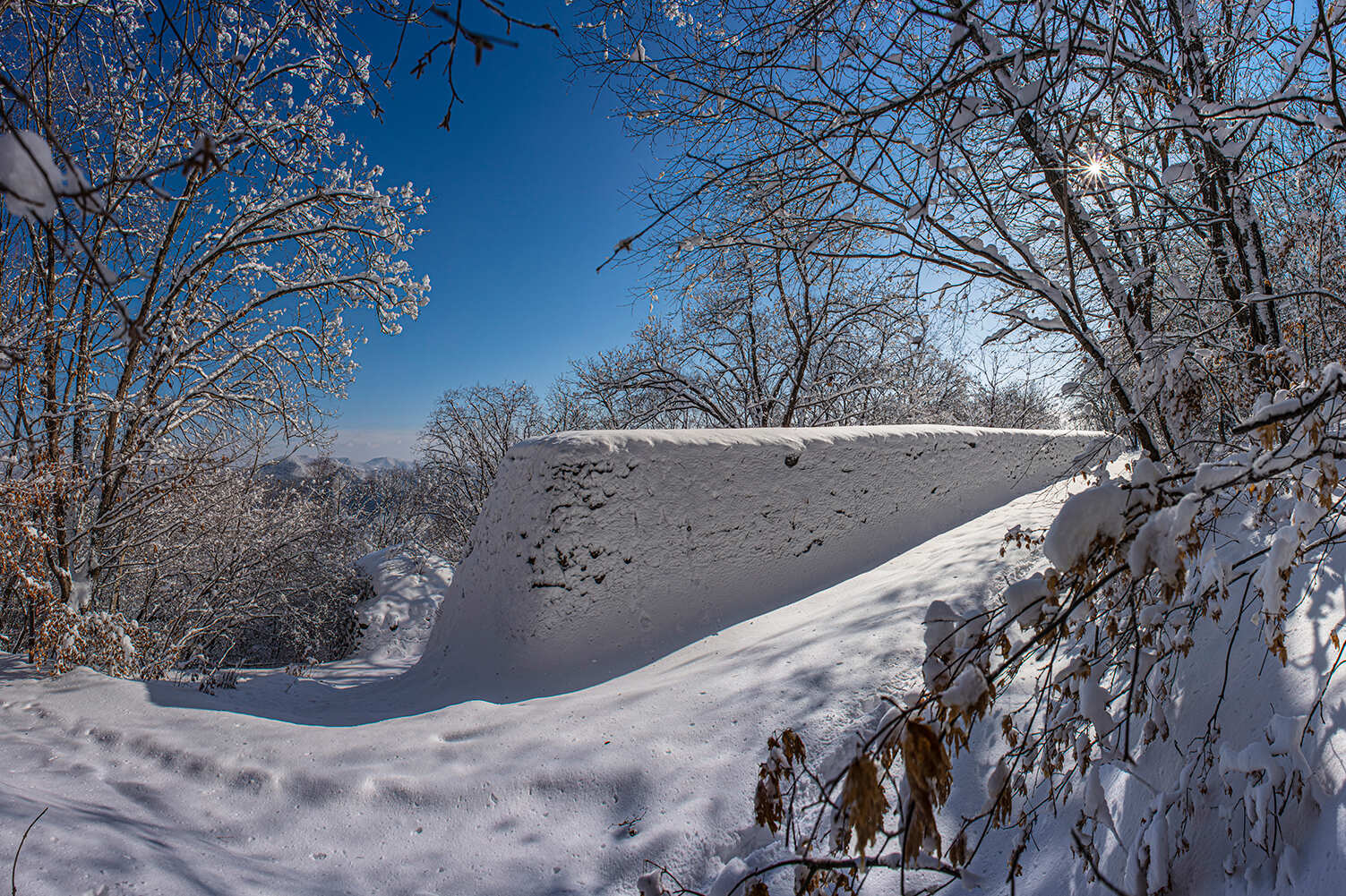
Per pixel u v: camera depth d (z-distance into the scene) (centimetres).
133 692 506
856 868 151
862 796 117
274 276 937
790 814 186
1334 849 141
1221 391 315
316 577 1303
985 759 318
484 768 375
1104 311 454
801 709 383
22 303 628
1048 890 226
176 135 766
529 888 296
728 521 675
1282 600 172
